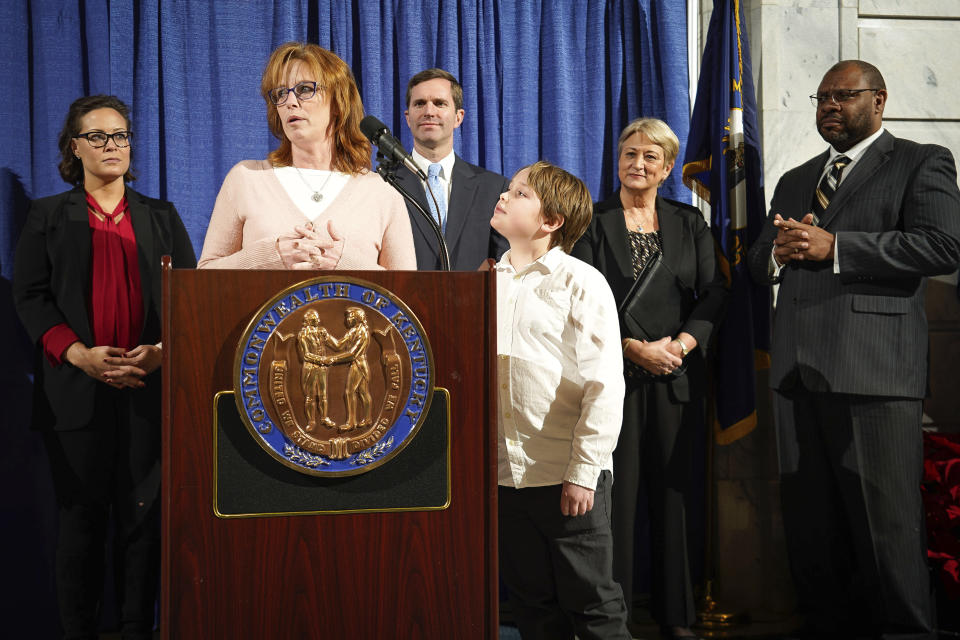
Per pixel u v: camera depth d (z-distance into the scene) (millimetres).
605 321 2027
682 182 3314
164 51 3084
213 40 3143
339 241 1894
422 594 1455
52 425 2553
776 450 3221
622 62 3465
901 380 2709
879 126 2916
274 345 1398
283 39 3184
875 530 2717
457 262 2855
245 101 3160
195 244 3119
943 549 2898
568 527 2006
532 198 2111
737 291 3076
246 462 1396
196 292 1387
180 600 1374
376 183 2154
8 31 2947
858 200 2811
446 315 1480
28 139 2984
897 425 2707
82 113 2646
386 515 1443
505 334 2068
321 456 1415
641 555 3299
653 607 2947
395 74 3311
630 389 2865
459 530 1472
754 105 3191
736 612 3172
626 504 2848
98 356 2479
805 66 3305
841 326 2752
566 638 2152
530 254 2174
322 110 2078
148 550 2592
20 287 2586
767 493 3236
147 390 2588
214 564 1386
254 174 2102
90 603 2578
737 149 3109
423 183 2947
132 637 2576
